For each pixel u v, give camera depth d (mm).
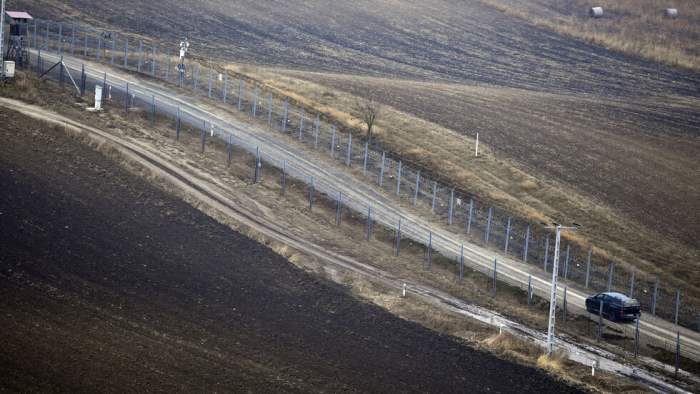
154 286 193500
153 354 160875
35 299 172250
